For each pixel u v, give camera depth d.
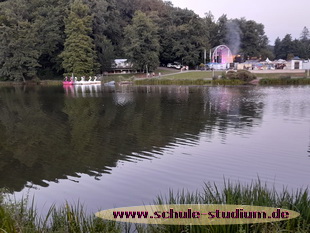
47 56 71.31
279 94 33.25
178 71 70.50
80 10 64.88
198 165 11.27
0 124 19.83
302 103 26.34
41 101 32.38
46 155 12.91
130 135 16.02
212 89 41.06
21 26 61.81
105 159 12.23
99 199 8.77
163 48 76.69
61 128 18.19
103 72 71.56
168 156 12.39
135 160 12.02
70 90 46.12
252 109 23.67
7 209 6.11
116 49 77.56
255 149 13.11
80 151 13.38
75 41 62.50
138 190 9.30
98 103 29.50
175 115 21.70
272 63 70.19
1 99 35.00
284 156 12.13
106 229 5.84
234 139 14.83
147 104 27.84
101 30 71.31
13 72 62.31
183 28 73.38
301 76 53.16
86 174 10.72
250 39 96.12
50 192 9.34
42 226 6.26
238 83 47.91
